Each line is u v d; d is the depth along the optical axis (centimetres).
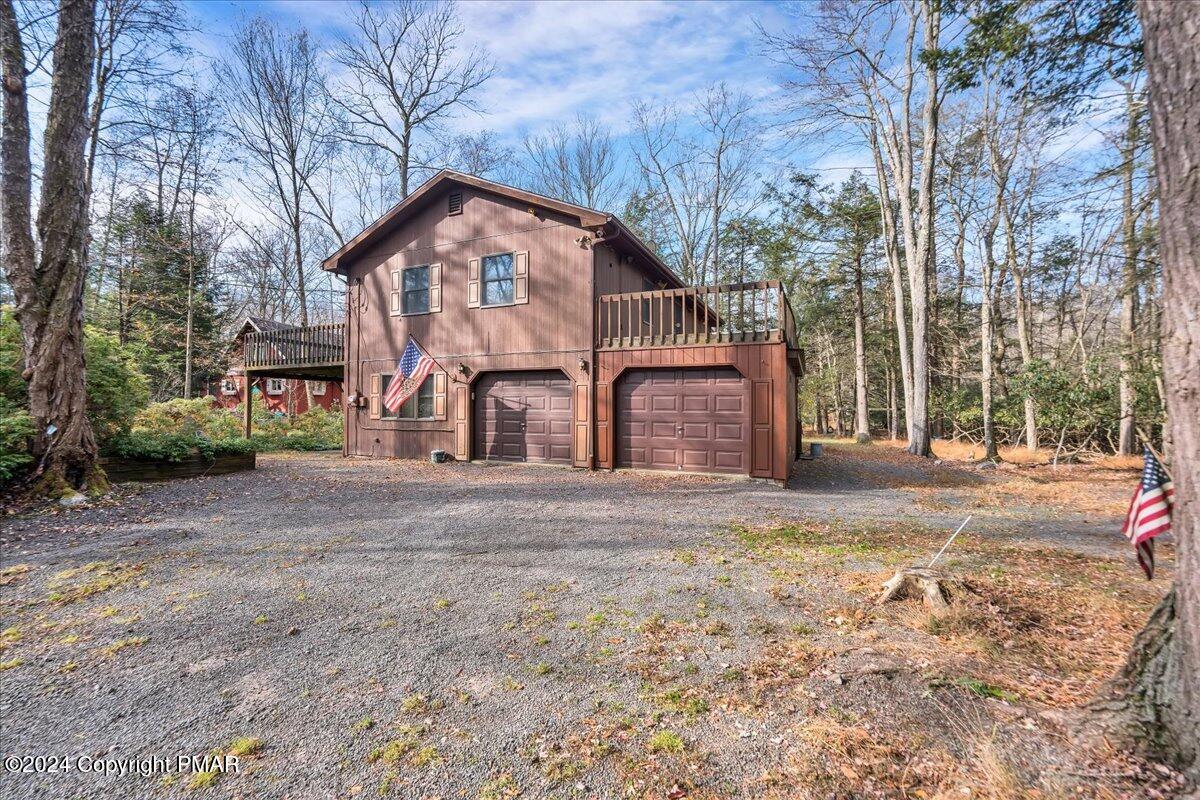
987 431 1431
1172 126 198
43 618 372
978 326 2344
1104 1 696
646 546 545
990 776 202
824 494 870
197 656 319
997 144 1527
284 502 760
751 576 452
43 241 752
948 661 298
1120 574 458
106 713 262
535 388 1195
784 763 217
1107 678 276
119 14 998
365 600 404
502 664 306
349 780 213
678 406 1055
